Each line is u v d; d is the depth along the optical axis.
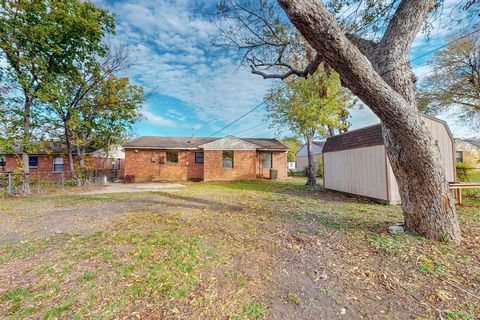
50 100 10.72
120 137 17.00
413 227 3.84
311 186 12.51
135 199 8.48
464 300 2.19
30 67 10.40
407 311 2.06
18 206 7.27
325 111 11.24
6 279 2.71
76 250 3.56
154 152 17.11
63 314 2.08
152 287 2.51
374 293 2.36
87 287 2.52
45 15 10.05
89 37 11.59
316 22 2.77
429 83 13.37
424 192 3.60
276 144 19.03
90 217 5.71
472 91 12.14
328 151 10.86
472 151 17.31
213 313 2.09
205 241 3.94
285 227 4.71
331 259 3.16
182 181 16.45
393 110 3.25
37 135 12.37
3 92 10.43
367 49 4.21
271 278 2.70
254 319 2.00
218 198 8.70
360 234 4.07
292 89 11.77
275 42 6.35
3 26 9.42
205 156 16.44
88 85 13.34
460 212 5.64
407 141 3.45
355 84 3.16
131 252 3.46
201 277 2.72
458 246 3.36
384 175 7.33
